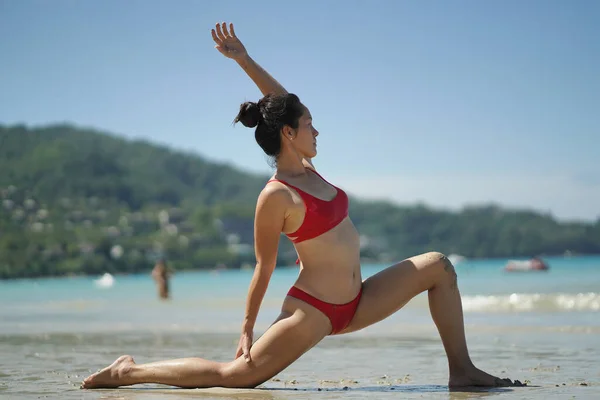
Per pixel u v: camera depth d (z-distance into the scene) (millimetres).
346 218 6391
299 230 6164
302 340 6094
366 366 8508
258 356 6133
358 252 6418
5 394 6195
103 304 30016
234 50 7219
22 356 9922
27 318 20719
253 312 6195
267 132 6375
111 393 6113
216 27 7250
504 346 10367
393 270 6492
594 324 13633
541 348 9930
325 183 6438
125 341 12539
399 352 10016
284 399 5676
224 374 6211
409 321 15977
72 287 79562
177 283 86438
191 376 6246
